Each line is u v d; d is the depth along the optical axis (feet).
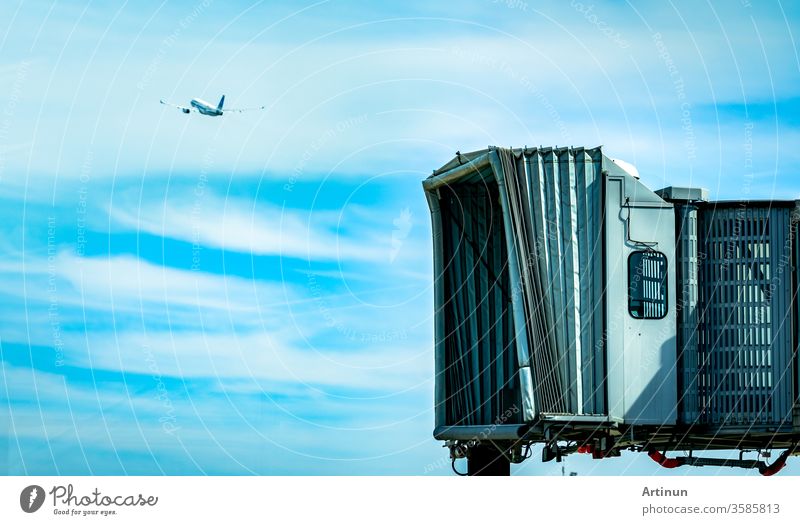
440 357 162.40
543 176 151.53
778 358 155.94
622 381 151.23
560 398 148.56
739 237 158.10
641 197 153.99
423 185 162.40
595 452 156.46
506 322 160.35
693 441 165.27
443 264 163.43
